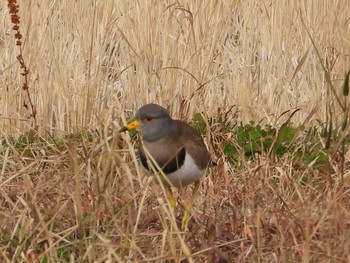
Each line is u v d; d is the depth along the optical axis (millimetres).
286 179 11500
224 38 15852
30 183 11016
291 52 15695
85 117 14305
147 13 15461
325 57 15602
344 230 9961
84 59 15219
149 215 11031
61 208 10086
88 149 13125
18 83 14961
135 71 15406
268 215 10812
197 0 15781
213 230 10625
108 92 14891
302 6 16016
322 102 14820
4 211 11109
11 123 14406
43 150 12805
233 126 14180
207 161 11000
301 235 10203
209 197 11445
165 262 9969
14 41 15266
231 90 15008
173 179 10742
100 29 15461
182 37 15391
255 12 15953
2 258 9703
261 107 14875
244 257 10000
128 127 10773
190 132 10852
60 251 10289
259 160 12703
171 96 14852
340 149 12781
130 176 10117
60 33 15664
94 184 11062
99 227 10211
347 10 16031
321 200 10828
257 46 15812
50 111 14711
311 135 13711
